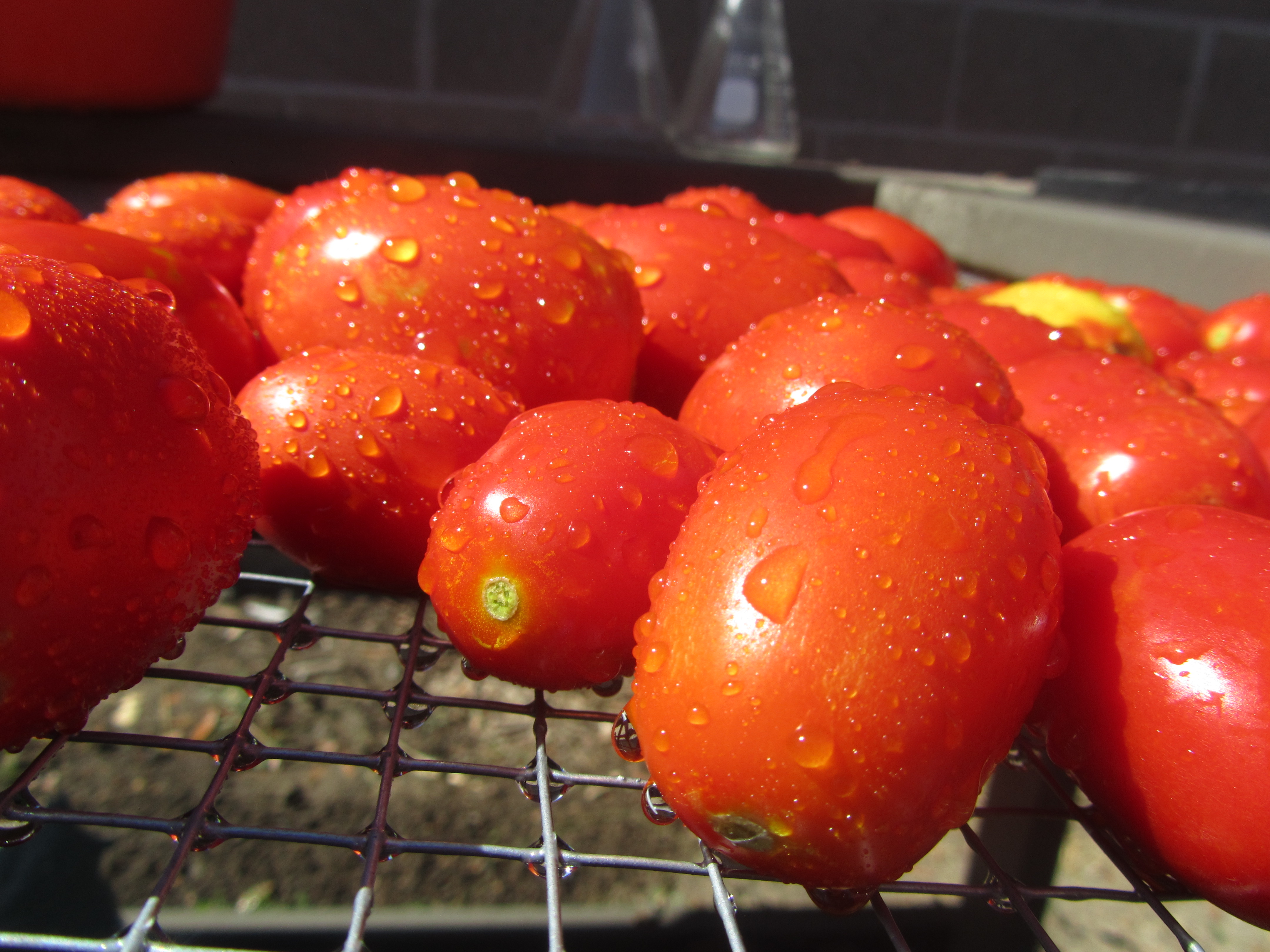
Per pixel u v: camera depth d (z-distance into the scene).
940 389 0.15
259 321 0.18
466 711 0.39
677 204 0.30
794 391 0.15
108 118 0.50
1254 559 0.12
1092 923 0.31
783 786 0.10
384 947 0.28
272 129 0.51
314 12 0.69
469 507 0.13
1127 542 0.13
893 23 0.74
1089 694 0.12
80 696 0.12
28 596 0.10
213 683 0.13
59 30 0.49
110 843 0.32
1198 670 0.11
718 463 0.13
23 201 0.20
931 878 0.32
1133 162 0.78
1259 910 0.11
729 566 0.11
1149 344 0.29
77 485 0.11
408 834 0.33
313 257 0.17
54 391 0.11
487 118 0.73
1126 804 0.12
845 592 0.10
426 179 0.19
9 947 0.09
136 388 0.12
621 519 0.13
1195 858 0.11
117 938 0.09
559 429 0.13
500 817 0.34
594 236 0.22
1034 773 0.24
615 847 0.33
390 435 0.15
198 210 0.24
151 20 0.51
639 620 0.12
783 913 0.30
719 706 0.10
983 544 0.11
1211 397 0.23
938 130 0.77
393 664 0.40
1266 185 0.77
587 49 0.67
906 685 0.10
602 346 0.17
